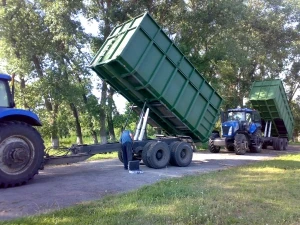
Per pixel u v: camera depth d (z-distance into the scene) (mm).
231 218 4730
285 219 4734
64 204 5762
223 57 22297
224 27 22000
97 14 20734
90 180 8266
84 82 21031
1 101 7820
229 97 28875
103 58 10289
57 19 18875
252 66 29156
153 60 10102
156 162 10531
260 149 17953
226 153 17172
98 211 5125
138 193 6430
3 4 20469
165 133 13109
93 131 24422
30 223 4539
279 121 20438
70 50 20891
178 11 22125
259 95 19547
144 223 4500
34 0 20828
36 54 21047
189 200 5750
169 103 10789
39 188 7176
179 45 20984
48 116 21641
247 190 6668
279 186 7102
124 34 9969
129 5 20828
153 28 10023
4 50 20172
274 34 28859
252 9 28031
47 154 8617
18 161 7371
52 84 20016
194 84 11508
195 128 11953
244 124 17328
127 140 10234
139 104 11883
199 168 10844
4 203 5809
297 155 14758
